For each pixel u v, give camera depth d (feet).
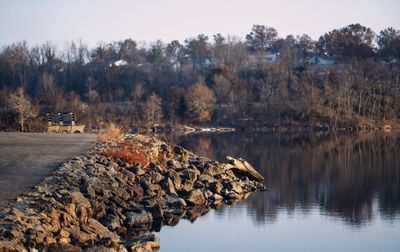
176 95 329.11
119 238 57.16
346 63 447.01
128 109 309.42
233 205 89.10
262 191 103.86
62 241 48.73
